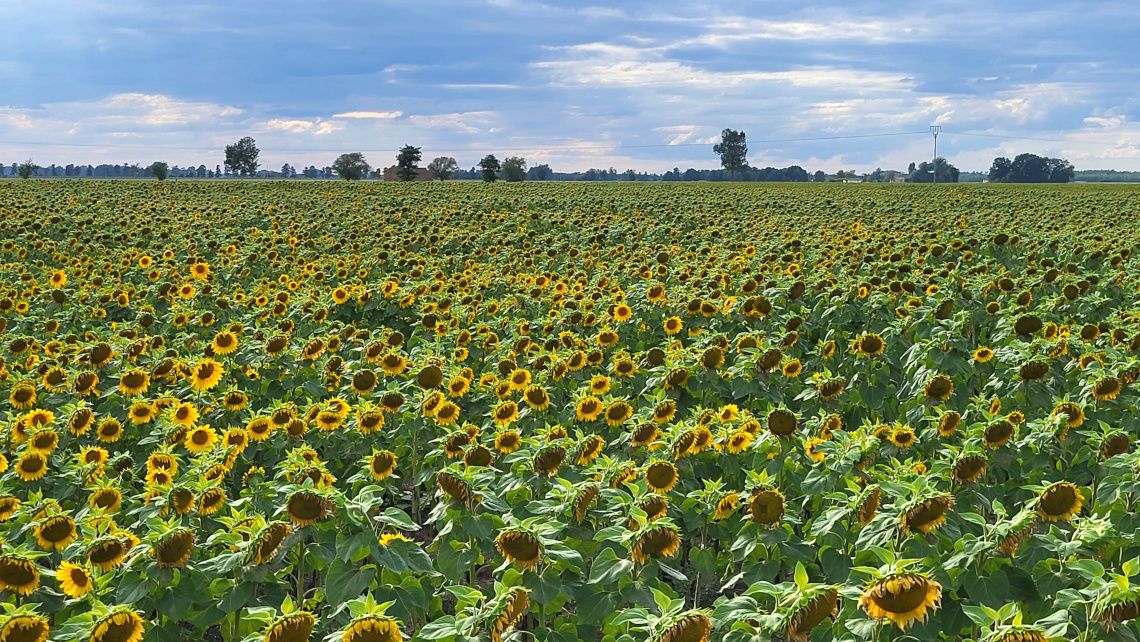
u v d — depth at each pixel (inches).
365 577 231.0
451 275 898.7
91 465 322.7
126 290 704.4
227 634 232.4
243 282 872.9
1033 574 221.0
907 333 523.2
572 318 587.2
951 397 431.2
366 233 1323.8
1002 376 416.2
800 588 194.2
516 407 375.6
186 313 621.0
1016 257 925.8
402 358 471.8
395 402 383.2
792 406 455.8
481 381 437.1
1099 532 226.4
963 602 224.1
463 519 255.1
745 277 747.4
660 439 323.9
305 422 373.4
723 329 569.6
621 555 248.8
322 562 253.9
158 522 238.4
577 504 263.1
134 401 411.8
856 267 823.1
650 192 2947.8
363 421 373.1
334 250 1103.6
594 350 459.5
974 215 1530.5
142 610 225.9
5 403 420.2
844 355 535.8
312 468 303.6
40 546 258.8
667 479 283.9
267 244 1101.7
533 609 246.5
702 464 325.7
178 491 271.1
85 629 202.7
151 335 604.4
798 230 1263.5
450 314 628.4
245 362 470.6
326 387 463.2
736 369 420.2
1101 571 201.3
